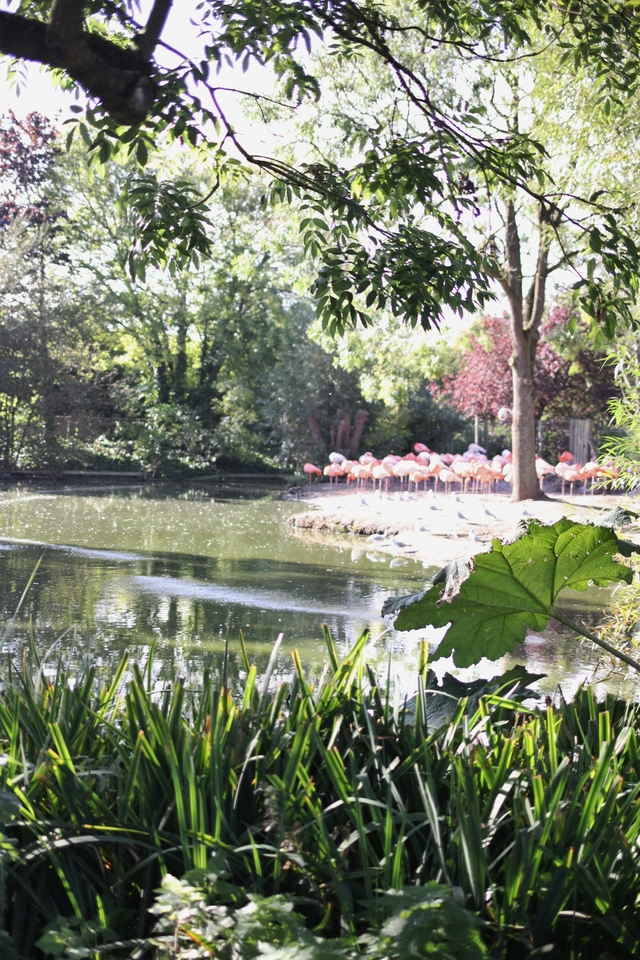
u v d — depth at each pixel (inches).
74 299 1193.4
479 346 1187.3
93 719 99.3
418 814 82.4
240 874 79.9
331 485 1174.3
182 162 217.2
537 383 1148.5
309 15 194.5
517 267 682.8
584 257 202.2
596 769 80.7
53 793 84.7
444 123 205.2
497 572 114.0
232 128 181.5
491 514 661.3
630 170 342.3
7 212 1441.9
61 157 1279.5
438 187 203.0
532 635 323.9
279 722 101.6
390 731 98.6
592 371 1141.1
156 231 181.8
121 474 1286.9
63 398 1177.4
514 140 215.8
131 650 279.9
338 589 419.5
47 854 79.1
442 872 76.0
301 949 65.1
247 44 187.9
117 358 1428.4
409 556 546.9
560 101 346.3
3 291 1117.1
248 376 1449.3
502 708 110.8
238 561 510.6
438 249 182.2
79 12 142.3
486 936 73.6
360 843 77.7
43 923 80.8
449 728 96.7
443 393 1291.8
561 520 106.6
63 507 822.5
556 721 100.7
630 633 247.9
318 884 77.1
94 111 166.9
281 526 717.3
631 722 105.3
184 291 1397.6
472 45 228.2
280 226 776.9
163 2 163.9
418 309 174.9
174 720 91.0
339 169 200.5
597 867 74.4
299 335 1358.3
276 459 1385.3
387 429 1381.6
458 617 121.8
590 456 1137.4
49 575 438.0
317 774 92.1
